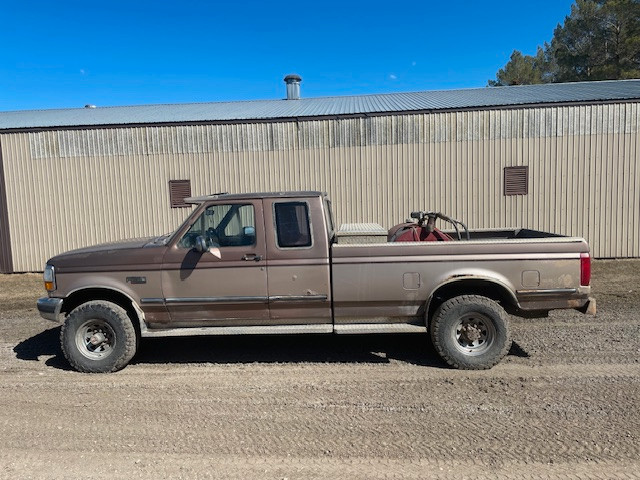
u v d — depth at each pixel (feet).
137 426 13.17
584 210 40.70
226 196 17.80
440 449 11.61
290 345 20.40
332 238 18.54
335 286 17.24
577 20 109.91
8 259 43.98
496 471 10.61
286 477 10.57
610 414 13.19
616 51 101.76
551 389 14.99
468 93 53.42
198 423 13.29
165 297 17.52
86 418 13.71
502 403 14.11
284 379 16.51
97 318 17.38
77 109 57.67
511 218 41.24
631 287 30.30
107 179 43.19
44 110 58.03
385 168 41.73
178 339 21.57
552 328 21.62
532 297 17.04
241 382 16.31
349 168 41.96
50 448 12.03
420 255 17.06
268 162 42.37
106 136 42.91
